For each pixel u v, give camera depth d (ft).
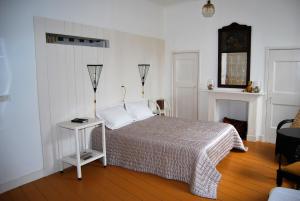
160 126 13.06
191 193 9.34
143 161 11.02
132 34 15.31
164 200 8.92
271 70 14.99
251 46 15.44
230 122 16.96
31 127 10.41
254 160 12.43
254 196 9.09
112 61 13.98
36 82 10.44
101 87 13.41
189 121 14.17
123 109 14.20
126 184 10.12
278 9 14.32
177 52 18.33
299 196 6.43
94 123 11.16
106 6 13.47
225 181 10.25
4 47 9.30
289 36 14.19
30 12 10.04
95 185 10.09
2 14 9.16
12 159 9.87
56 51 11.07
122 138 11.57
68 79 11.68
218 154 11.16
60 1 11.12
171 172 10.25
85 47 12.37
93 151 12.07
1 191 9.59
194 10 17.20
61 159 11.21
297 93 14.38
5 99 9.48
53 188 9.91
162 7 18.26
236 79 16.24
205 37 17.02
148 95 17.19
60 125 10.86
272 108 15.29
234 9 15.70
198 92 17.85
